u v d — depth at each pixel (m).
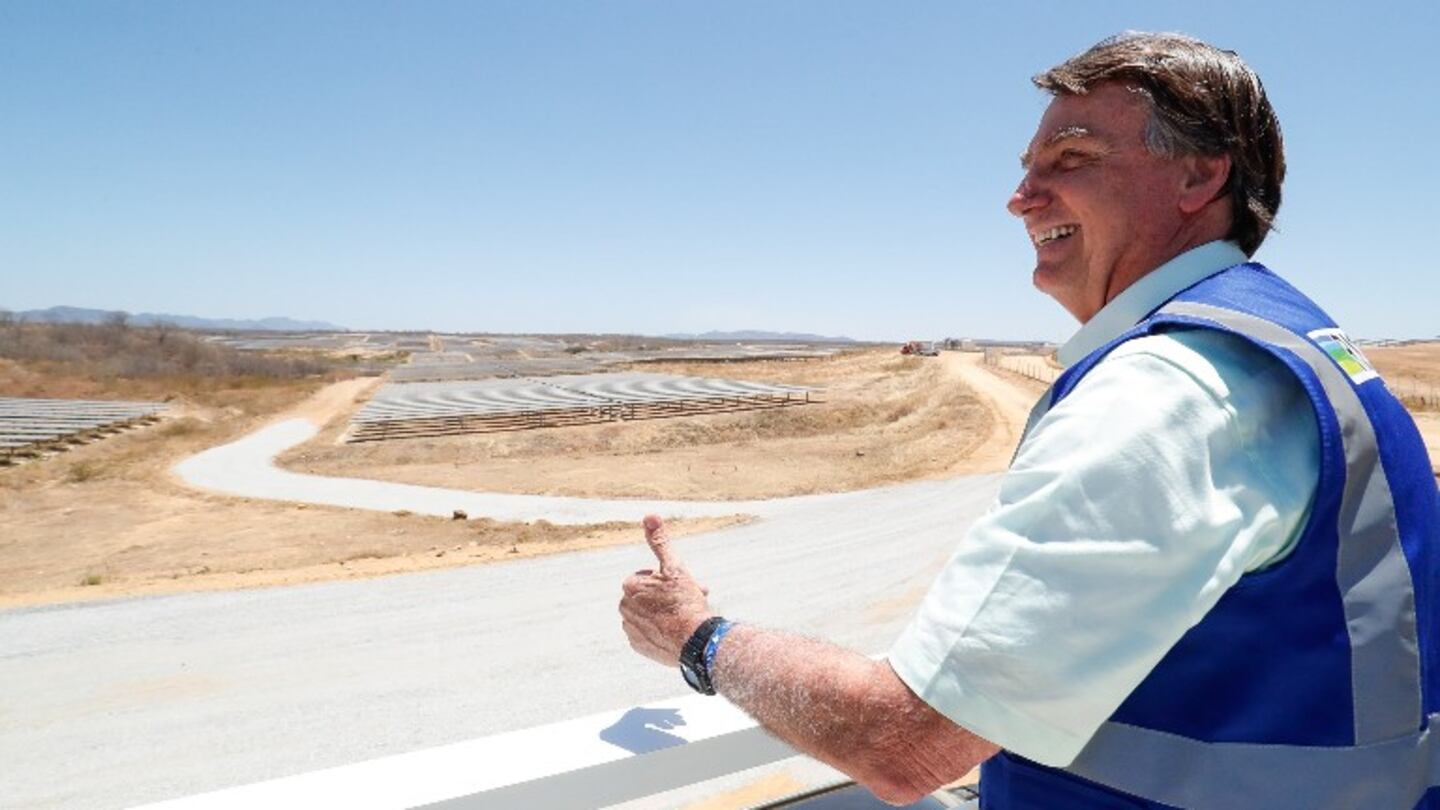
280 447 35.06
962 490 20.31
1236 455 0.84
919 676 0.90
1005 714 0.85
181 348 85.69
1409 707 0.85
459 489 24.02
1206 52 1.11
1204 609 0.81
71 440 35.66
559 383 65.12
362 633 9.57
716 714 1.51
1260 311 0.94
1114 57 1.10
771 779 3.94
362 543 17.42
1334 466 0.84
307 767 6.08
